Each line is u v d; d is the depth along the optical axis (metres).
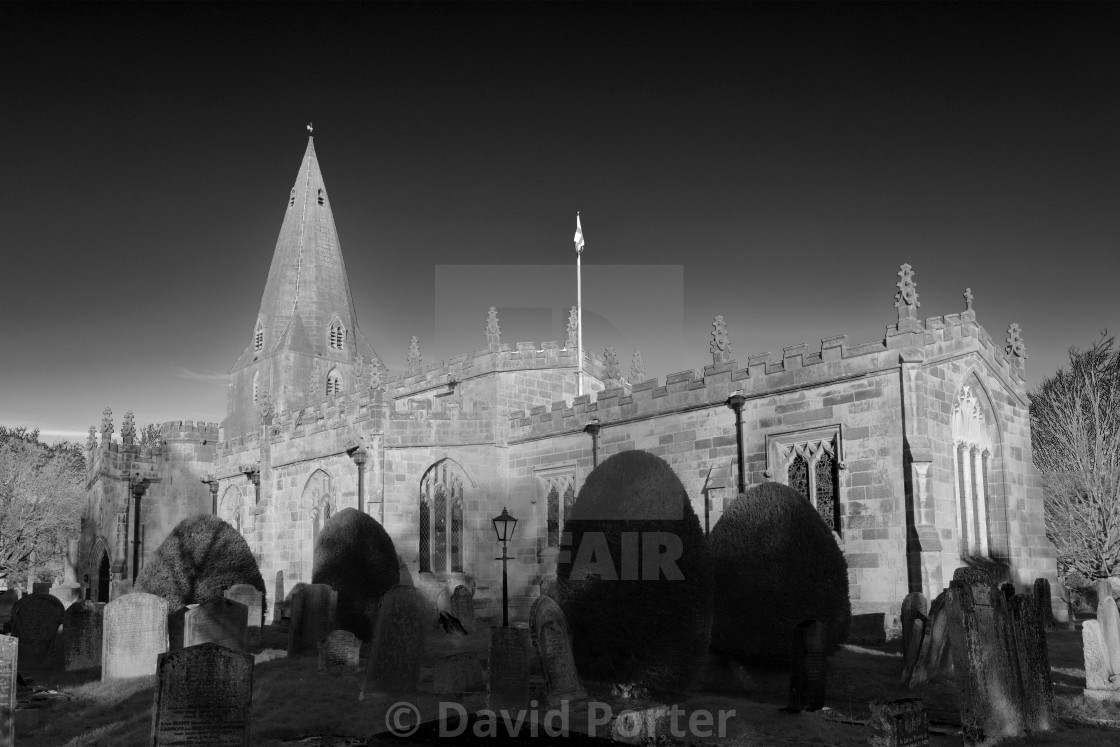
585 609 16.12
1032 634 14.20
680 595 15.76
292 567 41.72
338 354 78.75
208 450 53.94
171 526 52.50
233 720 12.32
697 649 15.84
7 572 60.84
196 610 21.86
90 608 22.70
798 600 19.30
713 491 29.38
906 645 18.78
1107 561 41.78
